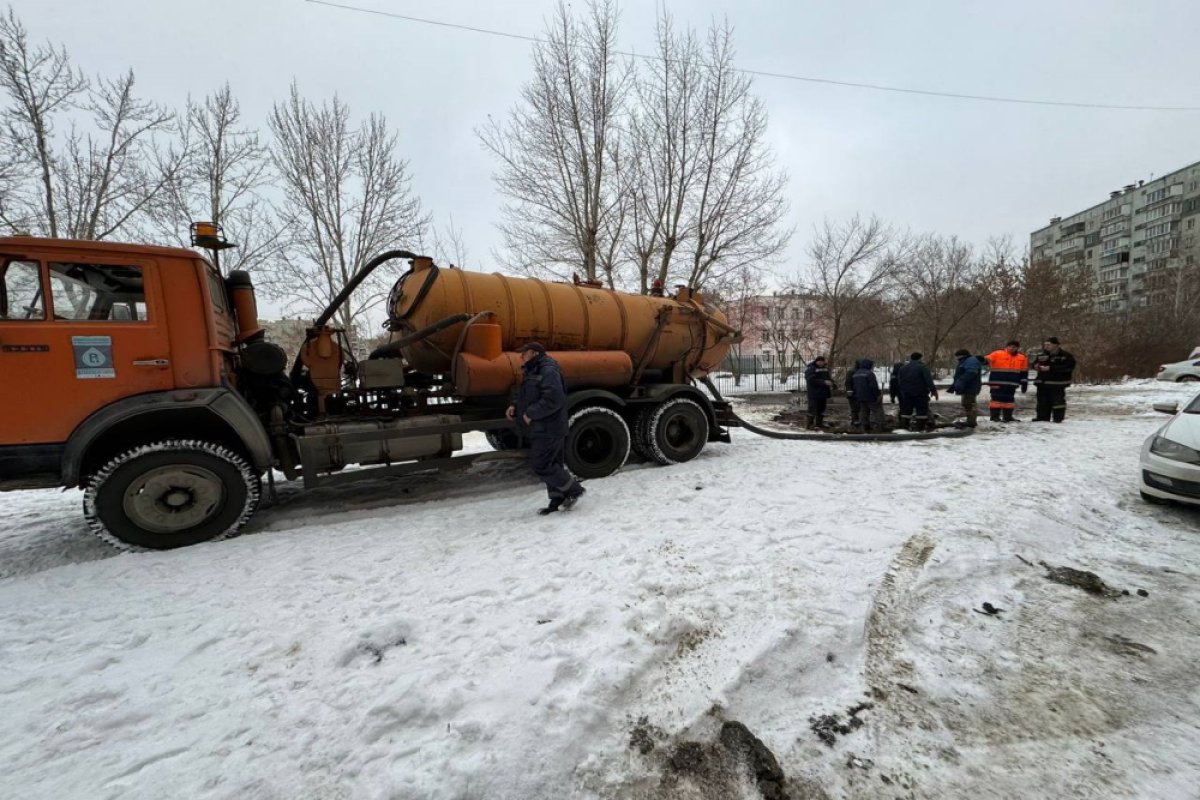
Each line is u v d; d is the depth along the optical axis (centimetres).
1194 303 2983
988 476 579
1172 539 411
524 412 467
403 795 171
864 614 284
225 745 192
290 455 479
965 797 183
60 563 405
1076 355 2305
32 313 371
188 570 353
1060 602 313
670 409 685
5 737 197
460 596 305
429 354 576
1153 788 184
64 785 174
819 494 507
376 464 506
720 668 238
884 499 489
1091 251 6619
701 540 385
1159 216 5700
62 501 590
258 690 223
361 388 537
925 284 2488
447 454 535
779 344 3173
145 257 400
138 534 393
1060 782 188
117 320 394
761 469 633
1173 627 287
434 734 195
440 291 557
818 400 1070
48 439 372
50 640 266
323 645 256
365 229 1652
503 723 198
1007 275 2381
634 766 191
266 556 376
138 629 274
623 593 301
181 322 411
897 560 350
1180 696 232
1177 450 460
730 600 293
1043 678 245
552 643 250
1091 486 539
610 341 667
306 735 196
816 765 196
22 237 368
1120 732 212
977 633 280
